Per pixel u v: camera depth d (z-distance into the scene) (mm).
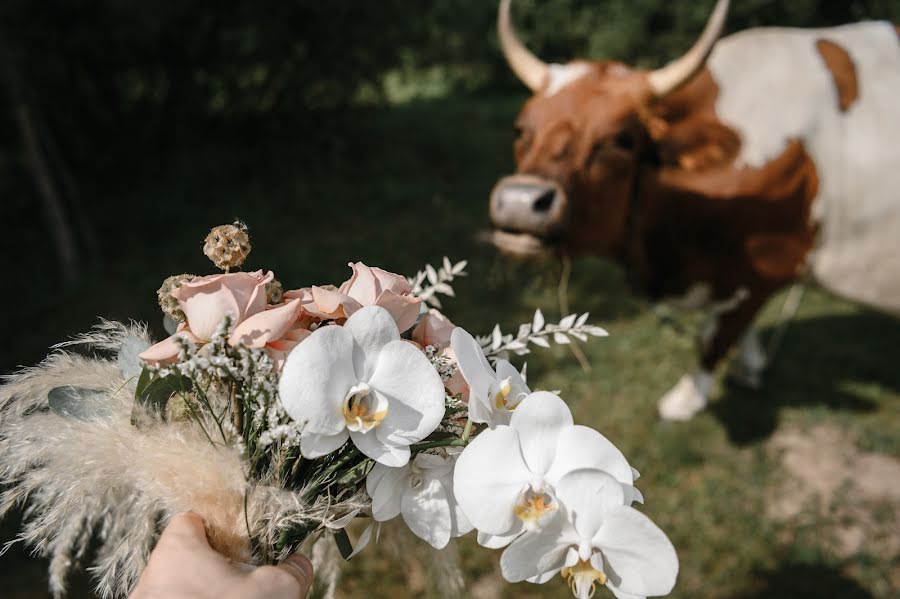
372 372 1032
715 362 4391
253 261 6516
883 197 3908
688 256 4062
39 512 1205
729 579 3385
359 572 3270
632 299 6039
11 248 6973
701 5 13078
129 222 7461
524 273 5953
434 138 10211
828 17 12492
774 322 5863
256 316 998
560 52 14898
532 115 3648
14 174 7898
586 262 6809
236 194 8219
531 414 1023
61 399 1144
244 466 1040
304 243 7020
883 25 4152
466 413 1163
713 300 4215
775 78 3877
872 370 5125
